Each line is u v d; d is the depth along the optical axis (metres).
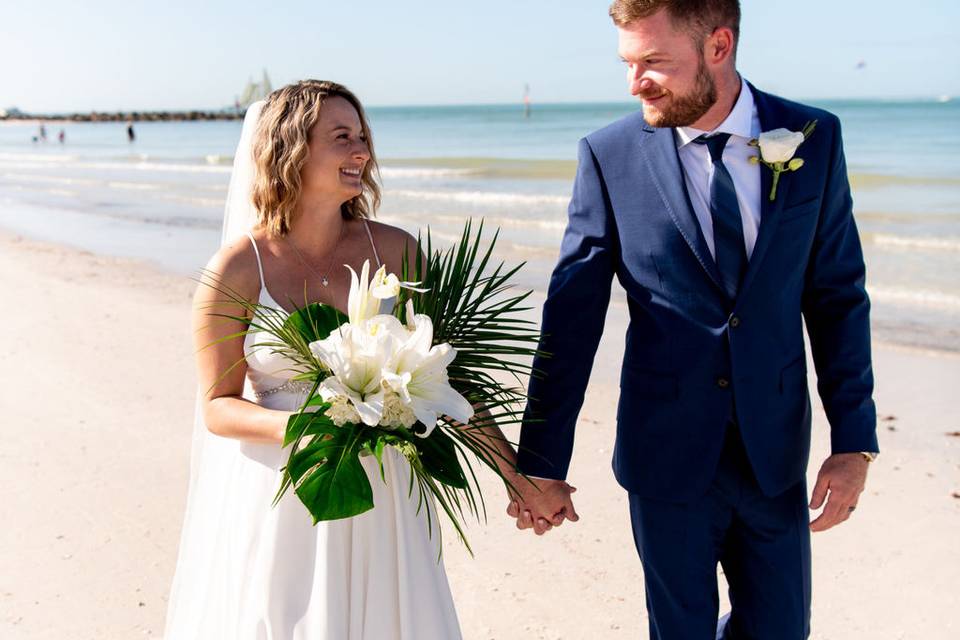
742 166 2.37
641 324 2.52
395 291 2.17
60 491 4.70
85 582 3.85
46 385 6.38
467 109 169.75
